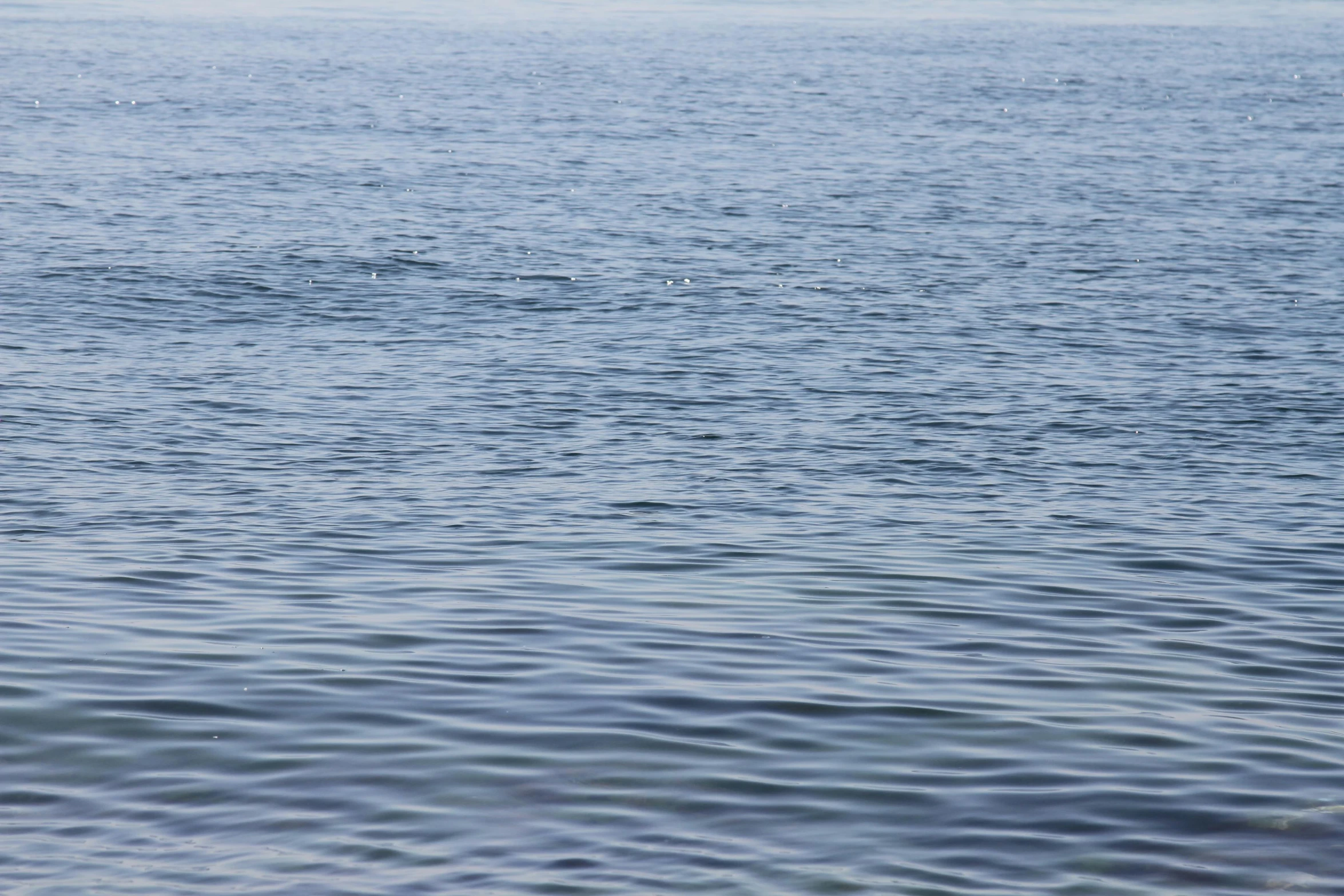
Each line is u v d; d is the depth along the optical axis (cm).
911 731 1327
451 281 4269
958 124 8194
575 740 1291
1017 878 1072
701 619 1664
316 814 1156
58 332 3556
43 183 5694
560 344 3566
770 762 1255
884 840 1125
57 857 1086
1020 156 7075
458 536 2073
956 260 4631
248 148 6856
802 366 3359
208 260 4419
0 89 8806
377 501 2294
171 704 1360
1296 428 2888
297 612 1669
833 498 2347
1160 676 1500
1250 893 1054
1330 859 1101
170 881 1055
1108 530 2147
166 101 8550
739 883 1061
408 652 1520
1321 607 1772
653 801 1182
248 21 14838
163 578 1814
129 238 4706
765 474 2509
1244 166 6869
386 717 1338
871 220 5325
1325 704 1427
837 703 1392
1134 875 1077
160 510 2216
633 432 2802
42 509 2203
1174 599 1794
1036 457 2647
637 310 3941
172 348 3456
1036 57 12306
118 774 1216
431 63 11181
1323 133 8050
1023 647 1588
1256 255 4781
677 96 9319
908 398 3086
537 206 5522
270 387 3119
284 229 4938
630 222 5222
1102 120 8481
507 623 1634
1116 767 1254
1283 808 1181
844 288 4222
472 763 1245
